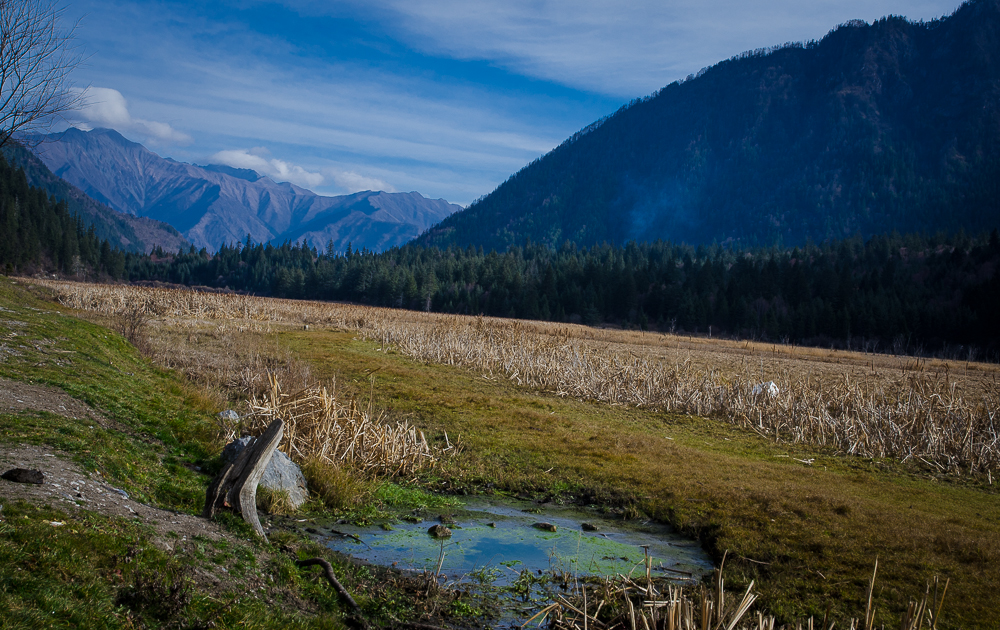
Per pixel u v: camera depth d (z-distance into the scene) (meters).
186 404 12.38
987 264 102.38
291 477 8.42
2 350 11.52
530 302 107.19
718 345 54.75
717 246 190.88
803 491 9.97
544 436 13.20
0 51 16.30
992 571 6.92
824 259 127.19
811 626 4.88
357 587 5.83
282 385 12.95
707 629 4.77
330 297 140.25
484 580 6.41
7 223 101.31
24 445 6.33
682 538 8.19
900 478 12.22
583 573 6.75
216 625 4.06
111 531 4.72
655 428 15.56
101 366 12.98
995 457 13.60
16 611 3.21
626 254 178.50
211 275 167.12
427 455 10.79
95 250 133.88
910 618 4.93
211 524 6.00
